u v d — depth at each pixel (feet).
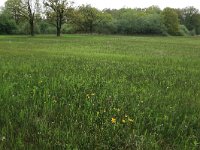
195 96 31.76
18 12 263.08
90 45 127.65
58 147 17.84
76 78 36.88
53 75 39.17
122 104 25.96
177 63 62.64
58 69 45.14
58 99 27.40
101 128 20.48
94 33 398.42
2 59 56.85
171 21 443.73
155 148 18.16
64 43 140.15
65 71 43.14
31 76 37.70
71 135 19.35
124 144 18.93
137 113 23.80
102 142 18.75
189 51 105.29
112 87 33.12
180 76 44.73
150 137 19.38
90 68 47.26
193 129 21.83
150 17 433.48
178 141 19.44
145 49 110.52
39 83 32.99
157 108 25.82
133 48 115.14
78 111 23.72
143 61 64.13
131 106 25.89
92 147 18.15
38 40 170.09
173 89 35.12
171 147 18.85
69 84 33.06
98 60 60.95
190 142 19.36
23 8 260.62
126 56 74.74
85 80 35.70
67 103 26.20
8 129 19.90
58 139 18.66
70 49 97.96
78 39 196.65
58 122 21.97
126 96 29.37
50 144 18.03
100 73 43.06
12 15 319.68
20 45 116.47
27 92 29.12
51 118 22.71
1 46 107.34
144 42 178.19
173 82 39.19
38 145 18.11
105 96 28.73
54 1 257.96
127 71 47.01
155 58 71.92
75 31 380.37
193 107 27.30
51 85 32.04
